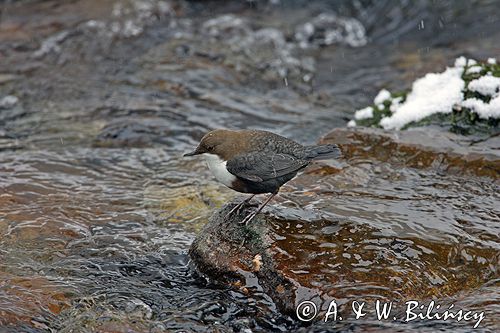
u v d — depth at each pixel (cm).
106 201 1634
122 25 2842
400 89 2458
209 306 1241
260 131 1395
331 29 2952
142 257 1407
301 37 2886
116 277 1340
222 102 2352
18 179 1711
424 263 1216
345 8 3112
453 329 1080
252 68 2611
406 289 1170
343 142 1652
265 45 2783
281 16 3047
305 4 3153
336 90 2508
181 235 1495
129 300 1262
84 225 1519
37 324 1180
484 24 2833
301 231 1284
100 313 1219
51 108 2270
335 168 1562
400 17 2997
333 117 2291
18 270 1332
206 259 1303
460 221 1327
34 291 1262
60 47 2672
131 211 1595
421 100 1853
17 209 1559
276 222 1308
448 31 2839
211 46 2728
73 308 1230
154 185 1742
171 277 1341
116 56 2634
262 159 1330
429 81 1919
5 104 2284
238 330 1190
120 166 1853
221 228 1332
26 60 2580
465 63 1914
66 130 2111
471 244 1259
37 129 2119
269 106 2350
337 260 1216
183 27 2875
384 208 1363
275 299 1198
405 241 1254
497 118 1714
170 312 1238
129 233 1496
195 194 1681
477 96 1780
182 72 2523
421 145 1606
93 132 2100
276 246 1248
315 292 1168
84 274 1341
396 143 1623
